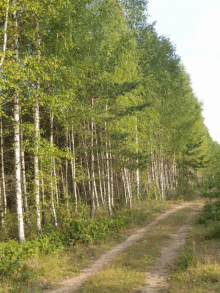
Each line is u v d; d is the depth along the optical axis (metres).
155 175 33.78
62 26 14.37
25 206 15.32
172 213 24.84
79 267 10.23
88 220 15.34
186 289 7.09
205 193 20.86
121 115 19.16
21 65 10.10
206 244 11.91
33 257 10.22
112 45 18.91
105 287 7.54
